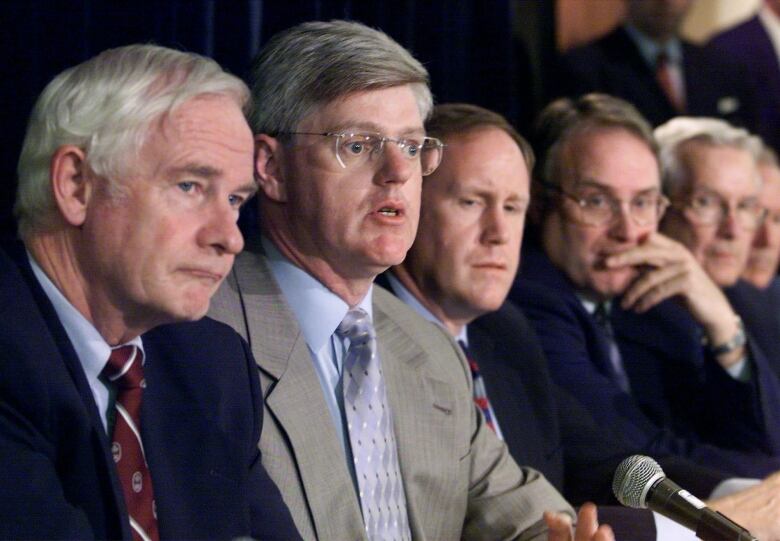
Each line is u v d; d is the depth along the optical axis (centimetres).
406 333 654
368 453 596
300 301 605
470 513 655
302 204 599
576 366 859
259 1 823
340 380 606
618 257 891
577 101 915
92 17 741
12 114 713
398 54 604
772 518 684
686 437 946
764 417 943
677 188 1052
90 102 462
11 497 431
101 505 457
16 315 458
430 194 745
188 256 469
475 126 752
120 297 473
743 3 1270
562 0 1187
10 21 714
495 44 1052
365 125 593
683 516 556
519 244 765
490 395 762
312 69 596
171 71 473
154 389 503
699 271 930
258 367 576
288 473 566
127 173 462
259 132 610
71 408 455
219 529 493
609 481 797
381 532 589
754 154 1075
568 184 894
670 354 937
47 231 475
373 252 592
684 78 1237
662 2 1205
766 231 1161
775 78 1284
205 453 501
